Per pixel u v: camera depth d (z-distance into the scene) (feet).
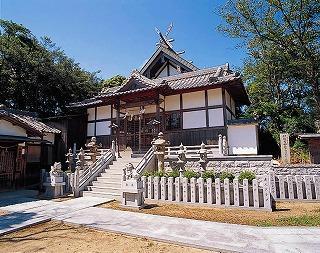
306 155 52.49
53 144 59.93
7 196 37.40
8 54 73.31
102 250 15.72
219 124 50.52
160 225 20.79
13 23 82.17
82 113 71.00
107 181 40.68
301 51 64.75
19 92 79.51
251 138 47.88
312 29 63.31
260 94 81.15
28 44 85.05
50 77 84.33
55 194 36.37
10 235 19.01
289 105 77.77
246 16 66.44
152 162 42.60
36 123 58.95
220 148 44.01
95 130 66.90
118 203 31.53
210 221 22.13
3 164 43.88
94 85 106.93
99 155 55.11
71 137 64.59
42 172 42.93
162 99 54.34
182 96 55.26
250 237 17.47
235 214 24.59
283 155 48.14
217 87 50.72
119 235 18.75
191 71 65.51
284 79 78.48
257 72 81.56
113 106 62.13
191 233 18.45
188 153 46.83
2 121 43.83
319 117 67.62
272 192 32.09
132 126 60.18
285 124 67.36
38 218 23.31
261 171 39.32
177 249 15.89
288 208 27.17
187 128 53.42
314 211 25.09
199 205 29.07
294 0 61.31
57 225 21.74
